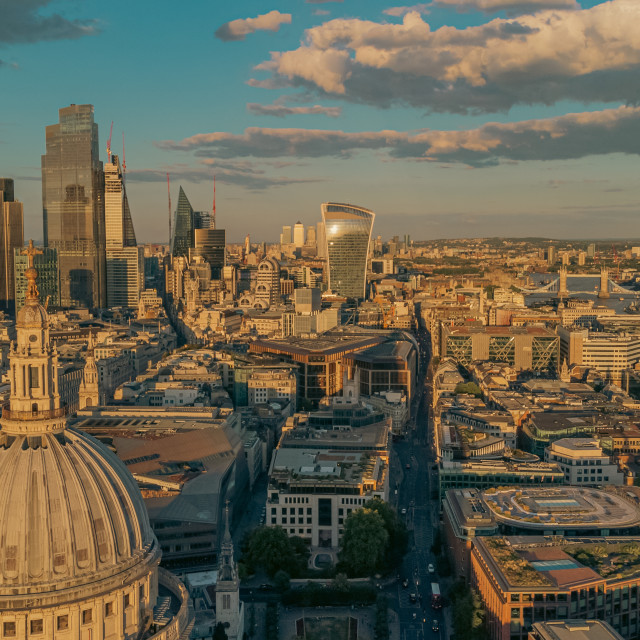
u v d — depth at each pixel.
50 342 186.25
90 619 169.75
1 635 164.00
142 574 179.12
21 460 173.12
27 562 166.38
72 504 172.25
